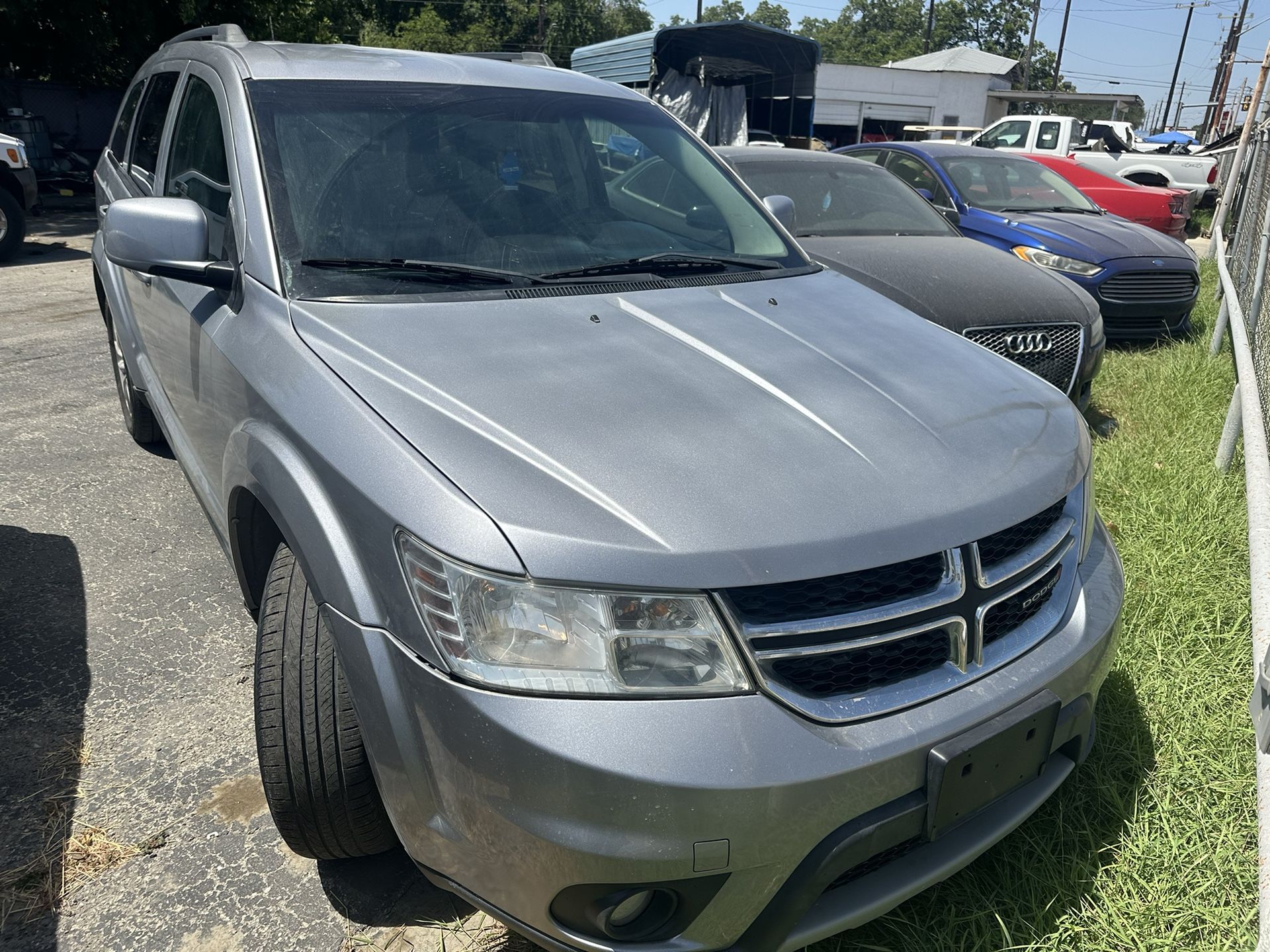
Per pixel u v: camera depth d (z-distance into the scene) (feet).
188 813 7.77
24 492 13.50
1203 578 11.05
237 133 8.44
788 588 5.36
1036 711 5.92
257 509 7.41
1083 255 22.13
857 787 5.28
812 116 57.21
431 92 9.40
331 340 6.84
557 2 188.55
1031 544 6.37
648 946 5.40
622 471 5.65
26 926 6.69
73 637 10.10
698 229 9.75
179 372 9.42
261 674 6.42
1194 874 7.06
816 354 7.45
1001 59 115.44
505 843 5.25
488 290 7.86
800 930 5.55
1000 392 7.46
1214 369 19.63
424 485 5.50
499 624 5.17
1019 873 7.04
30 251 34.78
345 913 6.90
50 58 53.11
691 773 4.98
